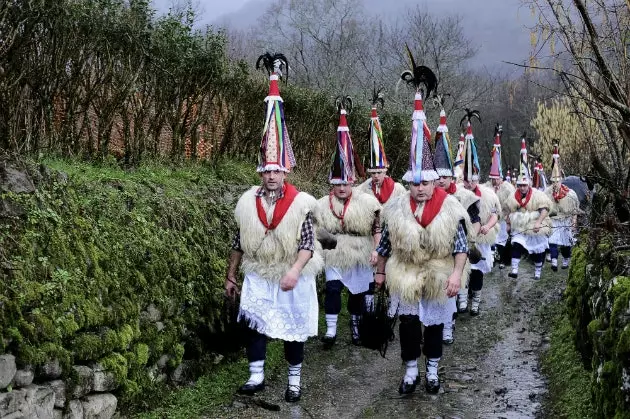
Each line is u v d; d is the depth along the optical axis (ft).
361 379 18.57
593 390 13.51
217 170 23.72
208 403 15.78
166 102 21.26
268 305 16.22
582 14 13.00
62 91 16.78
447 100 84.23
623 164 16.89
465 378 18.71
